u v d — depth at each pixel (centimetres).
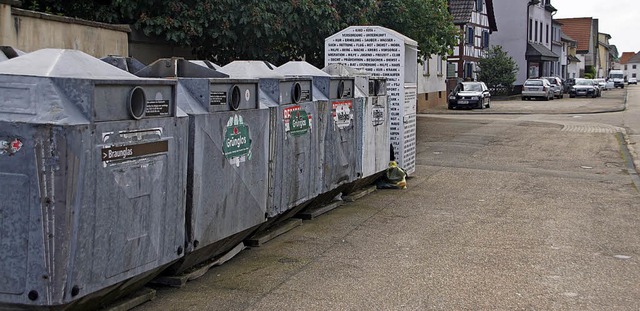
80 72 499
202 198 617
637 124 2830
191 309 580
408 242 827
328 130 915
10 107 462
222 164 648
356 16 1622
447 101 4284
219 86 642
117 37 1212
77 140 457
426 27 2075
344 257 754
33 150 450
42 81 464
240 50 1441
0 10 916
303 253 766
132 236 520
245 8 1364
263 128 728
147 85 526
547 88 5016
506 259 758
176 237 580
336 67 1026
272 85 768
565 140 2153
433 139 2105
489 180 1342
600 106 4231
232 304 595
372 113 1090
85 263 474
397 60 1222
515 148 1922
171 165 564
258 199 727
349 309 588
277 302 603
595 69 10894
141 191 526
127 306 563
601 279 689
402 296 625
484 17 5319
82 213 465
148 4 1339
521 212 1028
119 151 497
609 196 1194
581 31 10406
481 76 5184
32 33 988
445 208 1047
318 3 1474
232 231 677
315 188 884
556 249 806
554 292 645
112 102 491
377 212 1002
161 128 546
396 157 1270
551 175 1436
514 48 6062
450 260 749
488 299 620
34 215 454
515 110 3784
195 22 1352
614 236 881
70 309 482
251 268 704
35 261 456
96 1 1398
